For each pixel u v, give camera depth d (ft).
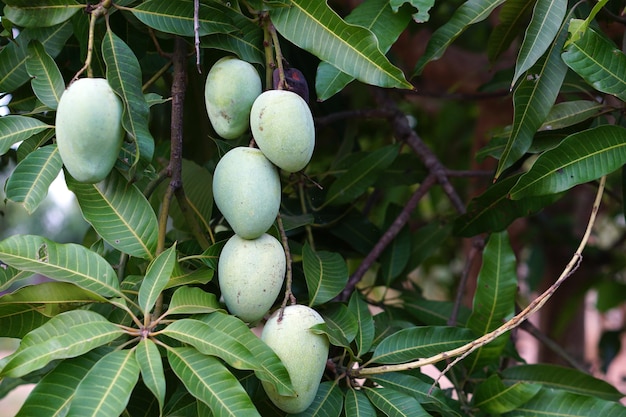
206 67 5.86
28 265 5.01
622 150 5.41
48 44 5.50
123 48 5.11
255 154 5.13
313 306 5.59
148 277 5.04
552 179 5.41
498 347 5.82
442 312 6.52
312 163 8.45
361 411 5.24
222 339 4.88
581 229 10.34
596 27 5.63
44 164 5.16
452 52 9.45
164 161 6.89
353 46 5.16
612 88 5.32
